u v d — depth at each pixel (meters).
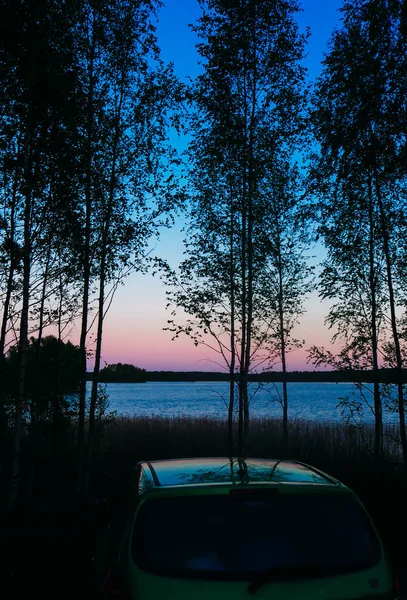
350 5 10.26
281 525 2.97
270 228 14.90
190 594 2.68
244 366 14.14
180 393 115.06
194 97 13.84
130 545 2.96
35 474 14.26
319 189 12.84
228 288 14.66
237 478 3.34
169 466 3.86
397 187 12.12
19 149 10.35
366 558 2.93
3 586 5.75
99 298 12.43
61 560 6.54
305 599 2.71
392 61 9.32
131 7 12.00
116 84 12.30
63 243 11.77
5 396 12.58
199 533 2.93
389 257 12.43
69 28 10.98
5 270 11.11
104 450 17.23
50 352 14.66
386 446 17.28
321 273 13.49
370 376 13.25
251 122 13.82
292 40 13.50
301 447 17.66
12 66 9.89
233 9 13.44
